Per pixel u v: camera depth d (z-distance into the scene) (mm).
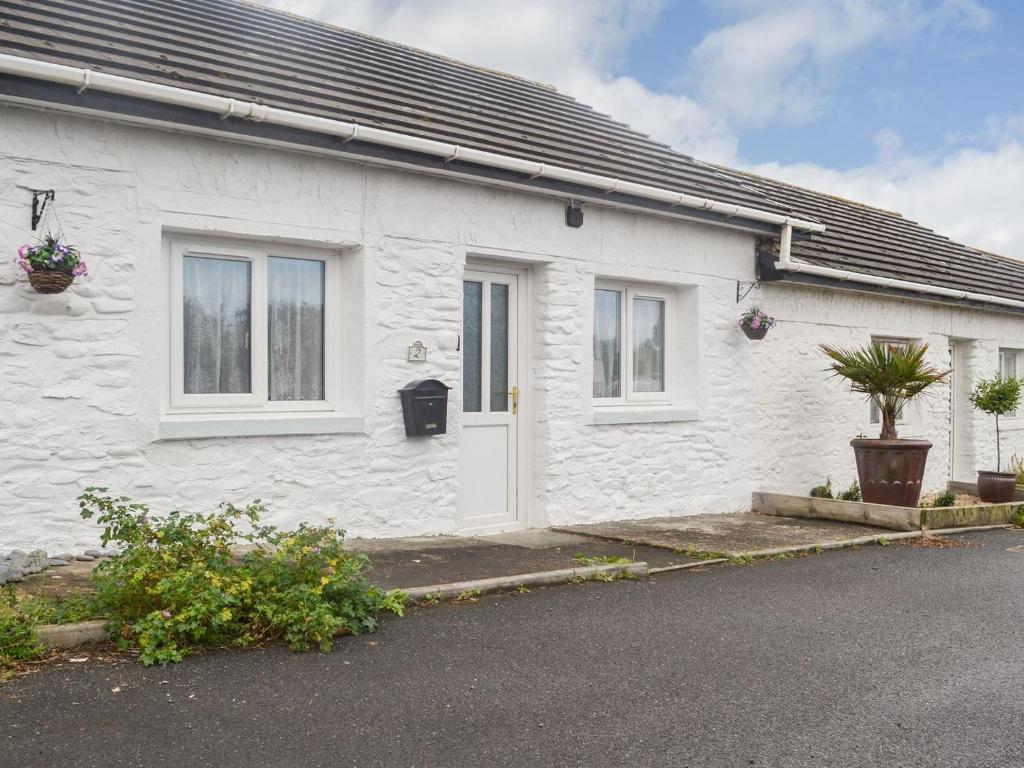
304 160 6805
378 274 7180
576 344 8523
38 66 5340
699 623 5168
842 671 4391
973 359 13867
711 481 9773
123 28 6887
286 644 4383
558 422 8391
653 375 9703
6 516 5656
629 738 3482
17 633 3949
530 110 9844
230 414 6676
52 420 5789
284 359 7023
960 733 3641
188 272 6559
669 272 9328
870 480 9828
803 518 9500
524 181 7816
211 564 4469
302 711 3580
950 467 13594
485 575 5926
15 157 5641
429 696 3818
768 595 5957
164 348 6363
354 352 7148
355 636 4617
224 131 6195
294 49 8266
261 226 6598
